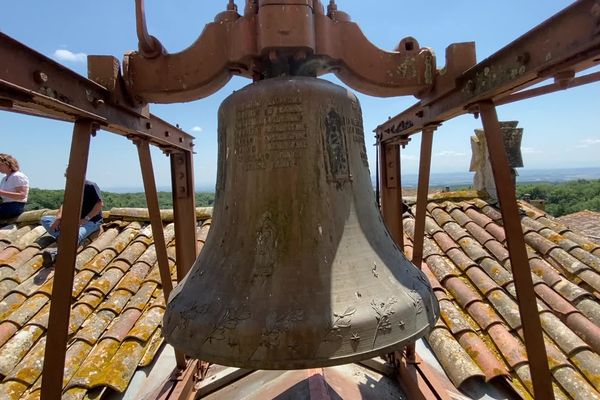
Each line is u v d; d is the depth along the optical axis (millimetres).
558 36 1214
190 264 2801
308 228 1546
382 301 1413
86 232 4836
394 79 1869
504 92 1542
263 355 1279
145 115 2047
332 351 1276
